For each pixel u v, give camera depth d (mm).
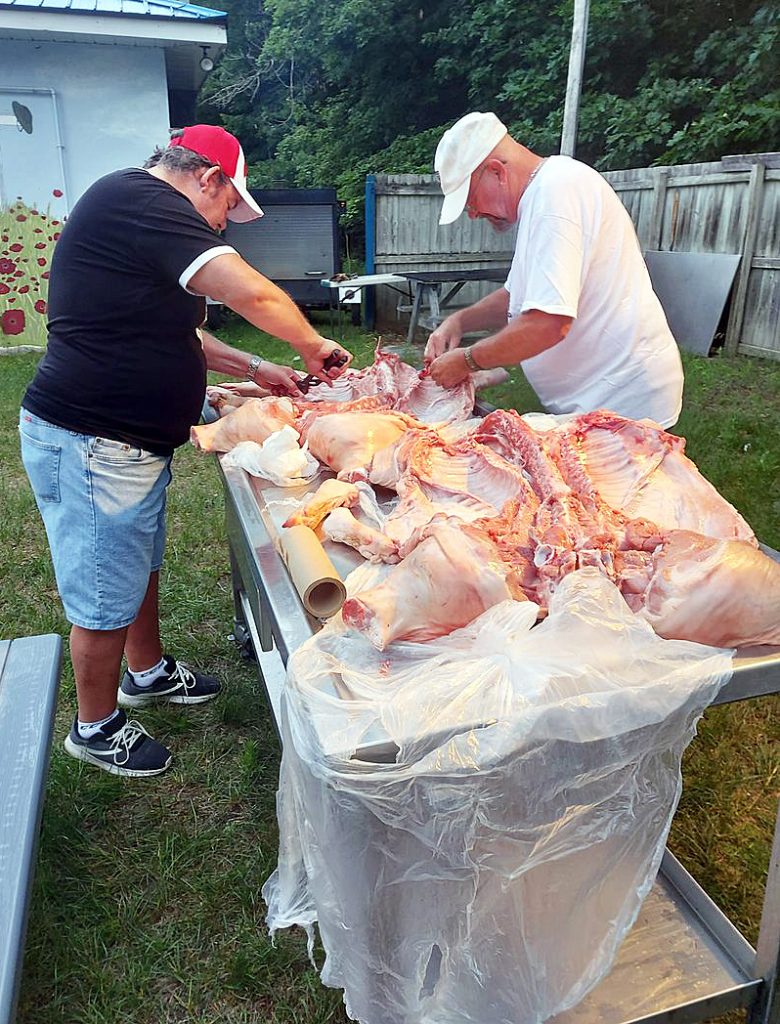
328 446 2154
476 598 1380
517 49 13977
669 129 10977
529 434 1898
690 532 1510
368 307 10609
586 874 1488
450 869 1337
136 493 2299
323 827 1257
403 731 1200
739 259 7281
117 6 8180
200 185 2270
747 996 1701
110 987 2014
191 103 12789
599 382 2613
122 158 8461
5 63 7875
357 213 14898
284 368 2932
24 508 4684
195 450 5812
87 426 2197
